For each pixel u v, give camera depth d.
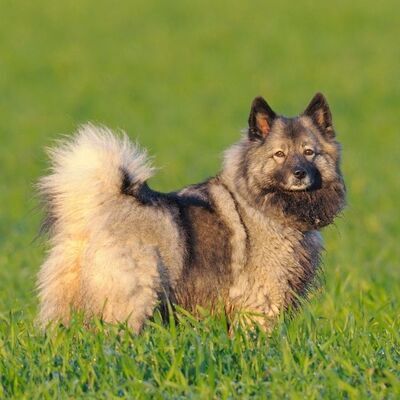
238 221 16.27
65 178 15.28
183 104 69.81
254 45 87.06
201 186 16.69
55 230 15.52
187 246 15.67
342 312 18.50
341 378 12.73
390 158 51.72
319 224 16.91
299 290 16.70
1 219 34.78
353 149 54.81
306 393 12.12
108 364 13.11
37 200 16.20
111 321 14.88
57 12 97.44
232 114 66.75
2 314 17.75
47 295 15.47
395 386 12.22
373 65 80.56
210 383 12.45
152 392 12.26
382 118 65.19
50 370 13.14
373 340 15.21
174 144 56.31
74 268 15.19
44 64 80.69
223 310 15.62
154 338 14.09
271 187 16.45
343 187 17.11
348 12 97.25
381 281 23.11
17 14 96.25
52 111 66.62
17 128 60.88
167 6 100.44
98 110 67.31
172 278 15.35
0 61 80.88
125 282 14.82
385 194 40.94
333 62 81.75
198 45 87.00
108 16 96.50
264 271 16.20
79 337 14.32
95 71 79.06
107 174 15.19
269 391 12.34
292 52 84.81
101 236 14.95
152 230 15.23
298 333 14.65
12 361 13.41
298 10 98.38
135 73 78.81
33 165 48.69
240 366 13.27
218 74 78.50
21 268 24.61
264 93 72.56
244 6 100.25
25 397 12.27
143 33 90.81
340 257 27.41
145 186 15.58
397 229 33.19
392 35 89.81
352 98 71.06
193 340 13.67
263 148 16.72
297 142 16.62
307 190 16.55
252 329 15.95
